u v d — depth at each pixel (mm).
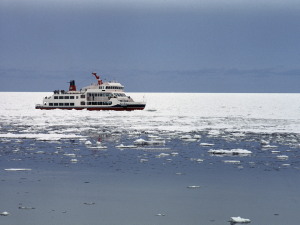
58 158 72312
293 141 96562
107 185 53438
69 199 47438
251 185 53688
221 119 174375
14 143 91375
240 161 69688
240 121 162500
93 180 56062
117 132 118000
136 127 133125
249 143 92938
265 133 113500
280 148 84812
